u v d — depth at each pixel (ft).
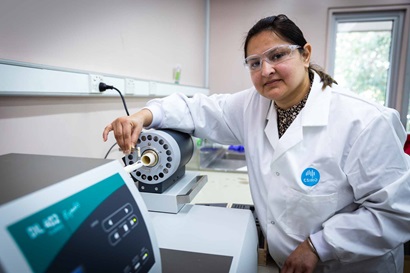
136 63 5.22
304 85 3.10
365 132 2.62
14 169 1.50
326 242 2.71
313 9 9.10
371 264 3.05
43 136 3.18
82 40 3.74
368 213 2.71
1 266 0.91
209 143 7.68
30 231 1.03
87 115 3.89
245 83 9.93
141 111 3.14
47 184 1.24
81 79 3.58
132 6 4.99
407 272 4.62
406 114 9.12
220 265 1.89
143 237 1.57
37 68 2.91
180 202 2.74
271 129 3.22
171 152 2.64
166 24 6.55
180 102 3.63
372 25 9.23
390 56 9.21
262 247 3.13
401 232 2.71
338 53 9.62
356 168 2.68
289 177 2.89
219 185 4.94
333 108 2.89
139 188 2.81
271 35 2.78
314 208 2.84
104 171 1.55
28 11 2.92
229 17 9.75
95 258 1.23
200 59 9.47
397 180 2.58
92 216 1.30
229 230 2.39
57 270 1.06
